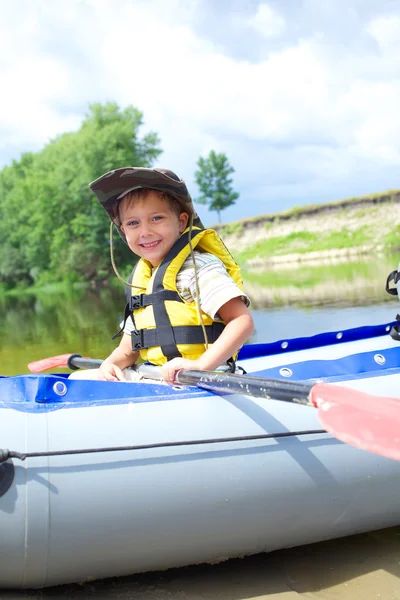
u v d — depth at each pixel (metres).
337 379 2.27
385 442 1.59
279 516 2.03
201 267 2.27
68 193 37.22
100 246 35.62
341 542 2.31
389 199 36.44
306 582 2.05
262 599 1.96
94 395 1.96
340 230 35.91
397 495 2.18
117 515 1.86
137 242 2.37
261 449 2.00
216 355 2.12
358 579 2.07
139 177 2.27
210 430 1.97
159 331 2.29
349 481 2.09
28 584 1.92
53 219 38.09
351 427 1.64
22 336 8.15
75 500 1.82
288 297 9.78
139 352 2.43
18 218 42.97
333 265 22.30
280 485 2.01
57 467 1.82
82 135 37.50
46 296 26.41
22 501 1.79
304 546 2.28
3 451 1.78
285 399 1.81
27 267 42.81
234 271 2.42
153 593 1.98
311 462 2.04
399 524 2.30
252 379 1.90
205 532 1.96
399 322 3.04
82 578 1.96
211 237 2.38
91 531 1.84
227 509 1.96
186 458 1.92
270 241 38.69
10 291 39.88
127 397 1.98
